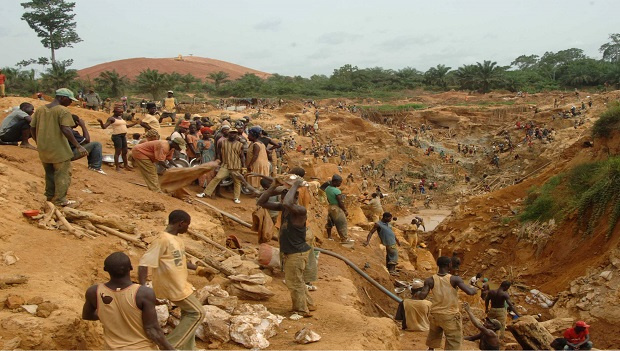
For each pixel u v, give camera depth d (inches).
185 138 559.2
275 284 356.5
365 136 2945.4
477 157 2891.2
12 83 2997.0
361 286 483.8
